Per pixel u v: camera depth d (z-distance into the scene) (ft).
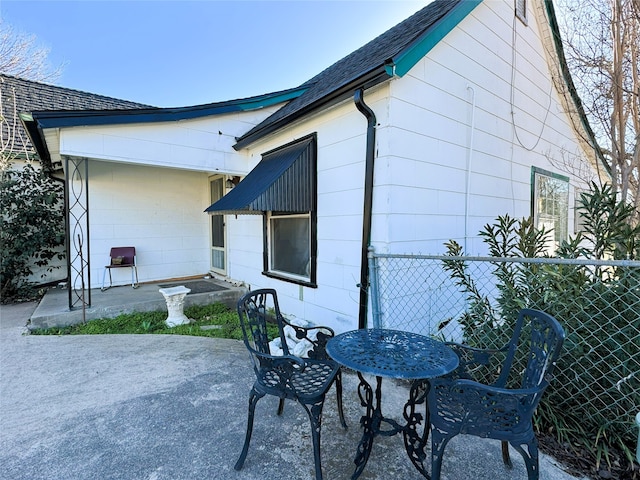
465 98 14.61
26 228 21.30
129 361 11.80
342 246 13.42
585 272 7.75
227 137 19.43
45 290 21.90
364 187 12.25
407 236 12.16
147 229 24.02
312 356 8.22
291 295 16.78
